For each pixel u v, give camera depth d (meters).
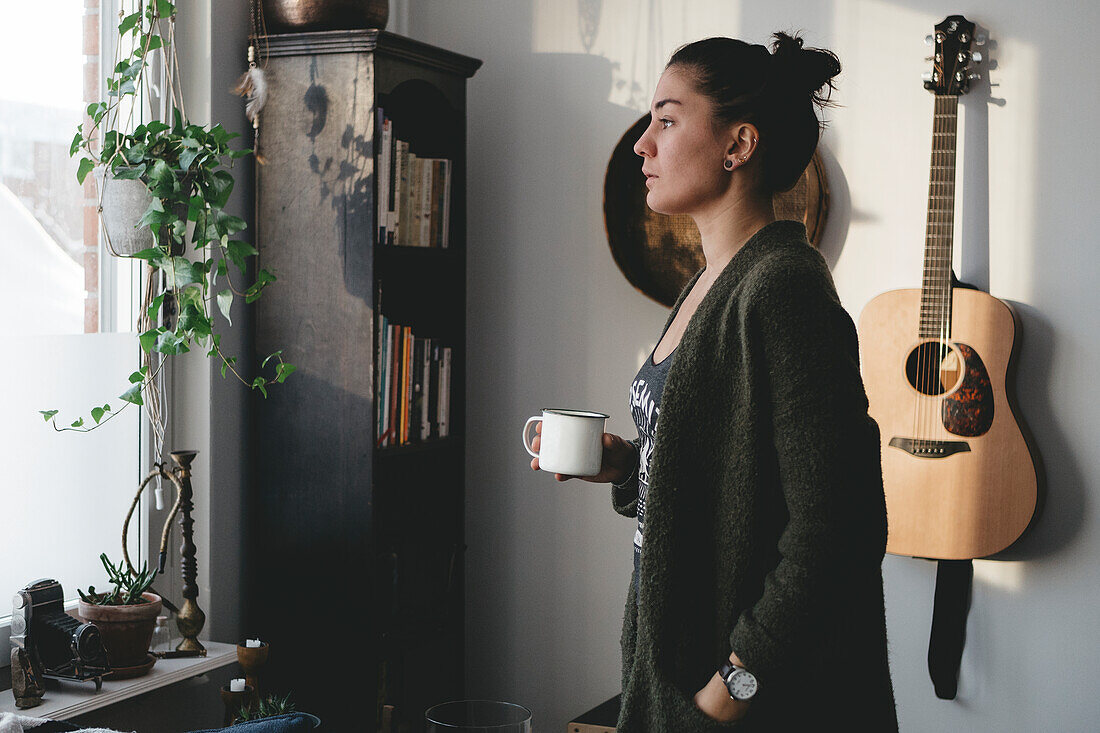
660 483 1.22
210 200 2.07
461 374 2.72
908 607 2.51
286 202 2.41
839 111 2.55
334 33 2.32
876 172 2.53
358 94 2.33
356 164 2.34
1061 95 2.37
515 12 2.89
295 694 2.45
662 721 1.22
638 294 2.78
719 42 1.32
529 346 2.90
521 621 2.93
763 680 1.13
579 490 2.86
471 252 2.96
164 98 2.37
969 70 2.42
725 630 1.20
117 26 2.29
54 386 2.14
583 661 2.87
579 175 2.83
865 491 1.12
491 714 1.78
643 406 1.36
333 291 2.38
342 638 2.40
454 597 2.71
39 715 1.79
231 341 2.45
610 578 2.83
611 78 2.79
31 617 1.83
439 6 2.97
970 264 2.44
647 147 1.35
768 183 1.32
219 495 2.43
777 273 1.17
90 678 1.88
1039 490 2.32
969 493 2.34
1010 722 2.43
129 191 2.03
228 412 2.45
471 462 2.98
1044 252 2.38
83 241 2.22
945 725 2.49
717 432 1.22
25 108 2.08
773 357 1.15
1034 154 2.39
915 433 2.37
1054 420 2.38
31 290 2.10
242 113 2.48
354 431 2.37
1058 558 2.38
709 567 1.22
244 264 2.17
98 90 2.26
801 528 1.11
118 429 2.30
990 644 2.44
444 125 2.67
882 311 2.41
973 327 2.34
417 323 2.76
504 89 2.91
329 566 2.41
